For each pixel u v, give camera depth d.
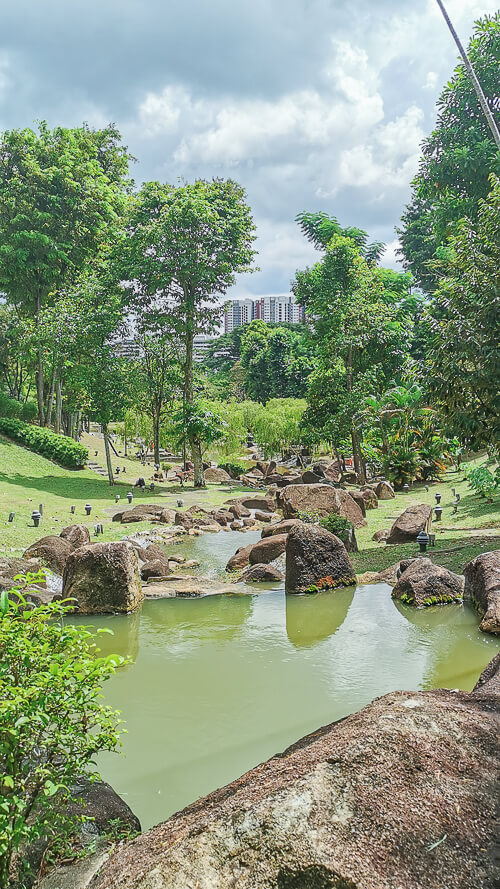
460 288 12.27
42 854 3.24
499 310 11.39
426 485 29.97
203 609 10.00
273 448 44.03
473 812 2.49
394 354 35.34
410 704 3.27
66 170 35.34
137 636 8.58
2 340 43.03
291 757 3.01
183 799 4.42
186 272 29.59
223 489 31.22
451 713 3.11
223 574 13.05
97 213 37.06
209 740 5.33
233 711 5.91
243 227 31.97
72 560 10.09
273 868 2.29
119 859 2.76
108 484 29.98
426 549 13.06
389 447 31.08
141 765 4.91
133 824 3.73
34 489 25.75
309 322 36.19
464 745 2.84
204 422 31.50
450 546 13.17
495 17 21.25
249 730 5.51
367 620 9.01
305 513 15.94
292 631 8.60
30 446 34.28
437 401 12.70
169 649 7.91
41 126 37.12
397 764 2.67
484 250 12.57
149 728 5.57
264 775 2.88
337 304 33.69
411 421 30.78
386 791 2.54
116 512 21.78
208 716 5.80
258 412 48.84
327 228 45.19
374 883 2.18
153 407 37.22
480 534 14.62
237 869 2.33
